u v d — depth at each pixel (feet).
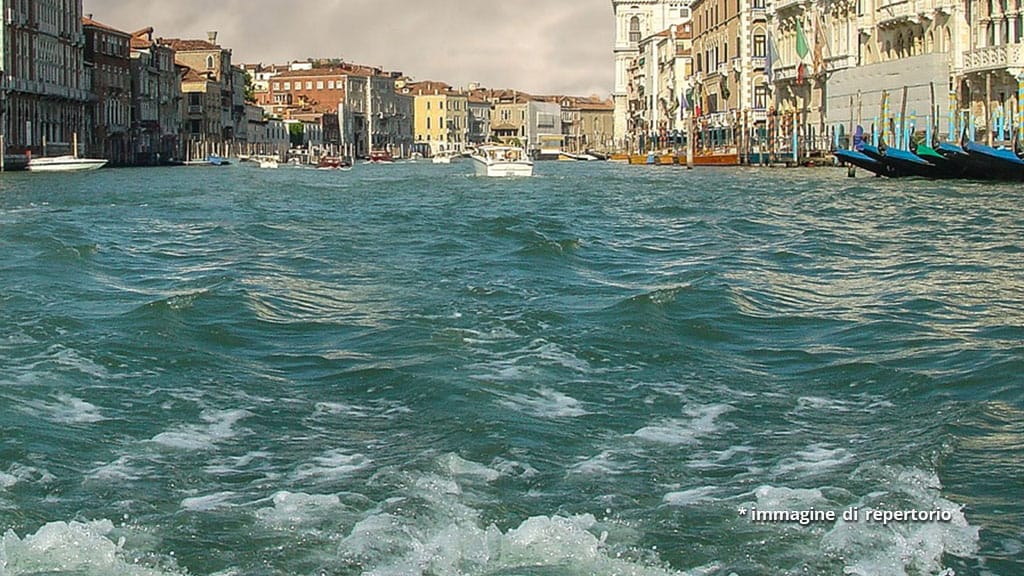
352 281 88.74
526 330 67.82
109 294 83.25
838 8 318.65
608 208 172.14
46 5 424.05
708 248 112.27
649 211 163.94
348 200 204.74
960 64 255.09
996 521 38.81
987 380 55.83
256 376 58.95
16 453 45.78
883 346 64.54
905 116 258.16
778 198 185.16
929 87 261.65
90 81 479.82
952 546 36.88
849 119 309.63
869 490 41.32
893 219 137.80
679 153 442.09
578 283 87.86
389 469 43.70
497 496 41.32
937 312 73.82
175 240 123.44
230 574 35.53
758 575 35.17
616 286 86.22
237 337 67.92
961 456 45.11
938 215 140.87
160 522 39.06
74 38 454.40
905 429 48.78
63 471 44.14
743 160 379.96
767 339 67.15
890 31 289.53
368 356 62.69
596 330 67.82
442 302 77.87
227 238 124.67
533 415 50.83
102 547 36.96
